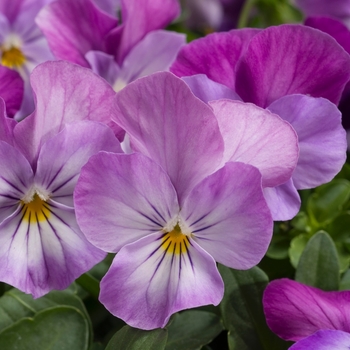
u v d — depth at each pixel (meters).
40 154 0.26
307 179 0.27
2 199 0.26
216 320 0.28
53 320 0.28
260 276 0.28
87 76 0.26
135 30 0.32
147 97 0.25
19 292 0.29
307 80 0.27
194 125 0.25
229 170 0.25
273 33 0.27
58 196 0.26
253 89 0.27
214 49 0.28
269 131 0.25
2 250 0.26
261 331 0.28
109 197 0.25
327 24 0.30
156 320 0.26
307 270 0.29
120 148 0.26
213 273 0.26
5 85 0.29
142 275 0.26
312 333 0.27
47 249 0.26
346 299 0.27
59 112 0.26
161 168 0.25
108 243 0.26
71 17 0.31
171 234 0.26
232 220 0.25
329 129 0.27
